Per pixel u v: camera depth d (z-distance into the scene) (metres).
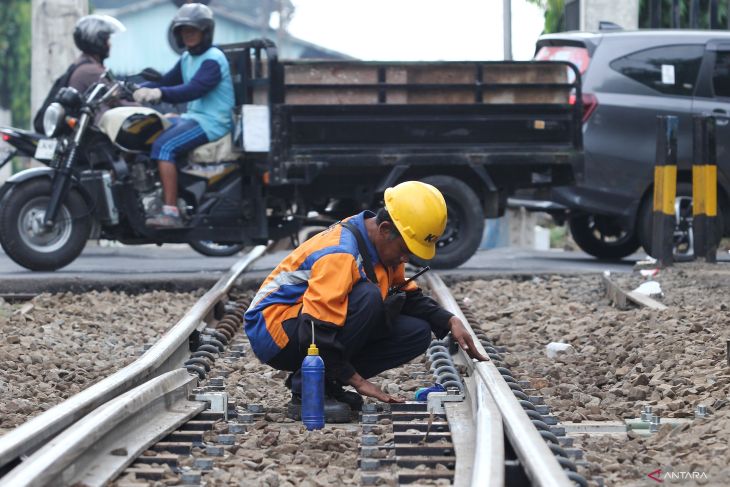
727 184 37.38
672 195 33.31
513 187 34.59
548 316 27.16
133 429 14.45
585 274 33.28
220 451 14.43
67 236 31.33
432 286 28.78
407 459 13.73
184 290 30.44
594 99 36.06
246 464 13.91
